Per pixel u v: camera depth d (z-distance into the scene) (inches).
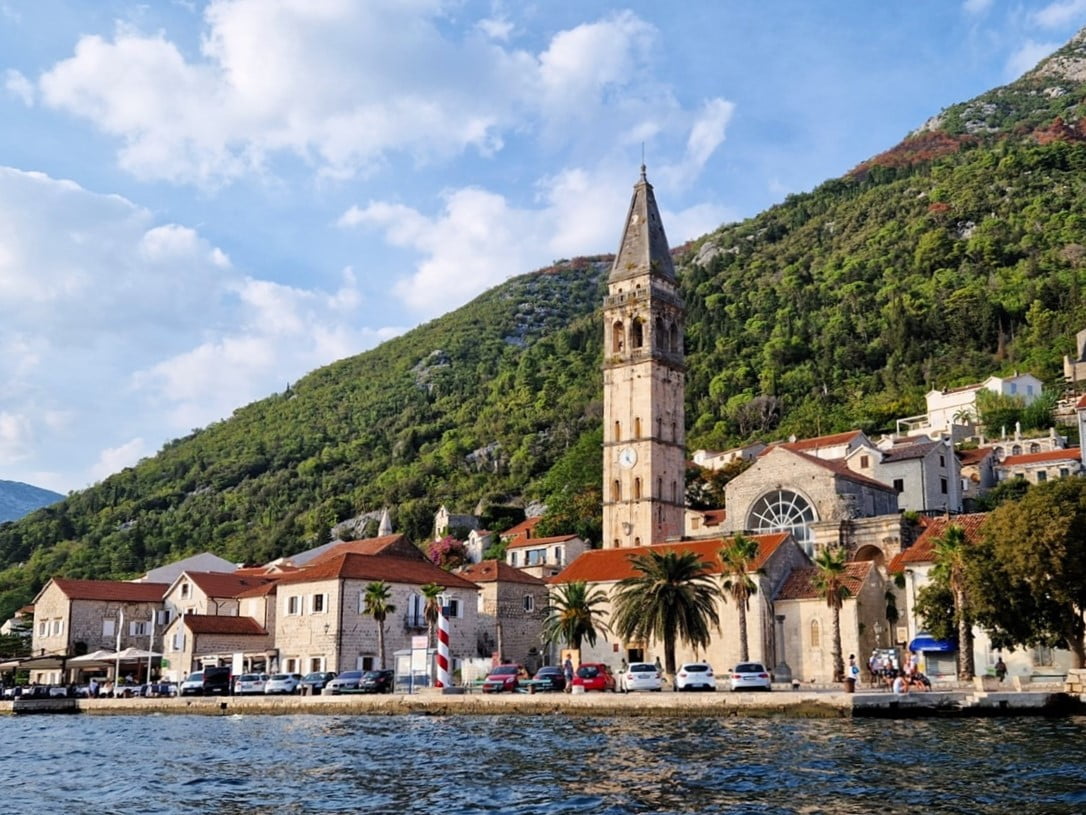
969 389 7726.4
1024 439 6830.7
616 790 1405.0
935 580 3019.2
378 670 3558.1
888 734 1937.7
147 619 4990.2
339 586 4010.8
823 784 1395.2
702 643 3321.9
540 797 1376.7
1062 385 7770.7
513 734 2187.5
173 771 1768.0
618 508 4985.2
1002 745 1732.3
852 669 2997.0
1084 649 2632.9
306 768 1742.1
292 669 4121.6
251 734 2452.0
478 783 1512.1
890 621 3649.1
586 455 7869.1
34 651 4975.4
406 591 4175.7
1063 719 2202.3
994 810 1195.3
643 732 2105.1
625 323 5137.8
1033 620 2593.5
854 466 5019.7
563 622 3794.3
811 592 3624.5
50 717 3543.3
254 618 4549.7
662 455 4975.4
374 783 1551.4
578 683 3097.9
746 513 4505.4
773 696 2379.4
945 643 3171.8
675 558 3321.9
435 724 2544.3
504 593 4687.5
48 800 1497.3
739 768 1551.4
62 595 4879.4
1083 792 1284.4
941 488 4891.7
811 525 4237.2
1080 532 2514.8
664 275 5211.6
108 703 3636.8
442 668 3257.9
